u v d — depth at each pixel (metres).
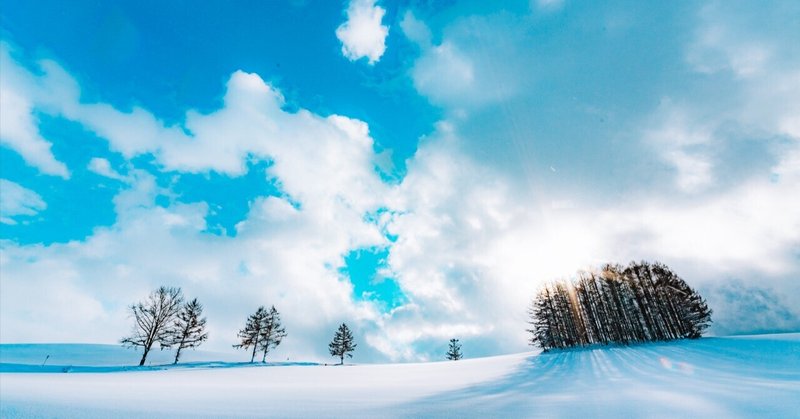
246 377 17.80
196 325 34.91
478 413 5.82
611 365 16.39
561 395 7.62
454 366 24.91
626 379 10.59
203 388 10.78
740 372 11.20
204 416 5.72
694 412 4.90
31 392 7.77
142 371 23.25
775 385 7.54
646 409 5.31
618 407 5.62
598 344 34.69
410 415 5.85
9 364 25.67
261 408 6.64
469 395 8.59
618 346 30.48
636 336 34.97
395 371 22.53
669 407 5.36
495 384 11.44
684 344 25.56
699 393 6.66
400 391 10.30
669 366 14.40
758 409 4.86
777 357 15.12
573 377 12.31
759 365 13.19
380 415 5.91
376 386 12.30
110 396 7.85
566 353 27.16
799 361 13.52
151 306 32.38
